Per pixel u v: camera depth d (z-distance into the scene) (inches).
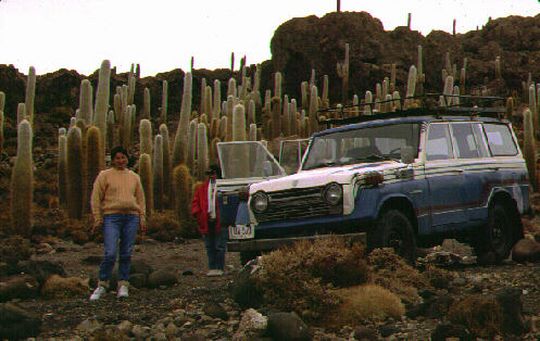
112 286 377.7
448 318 267.7
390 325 273.7
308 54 2078.0
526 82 2159.2
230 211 462.9
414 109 426.3
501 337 253.4
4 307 276.5
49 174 1049.5
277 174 487.8
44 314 313.6
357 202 363.6
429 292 323.0
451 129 427.2
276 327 258.1
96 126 785.6
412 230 381.7
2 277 373.4
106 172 356.8
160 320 291.7
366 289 292.4
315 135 430.9
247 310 278.7
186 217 694.5
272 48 2164.1
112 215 352.8
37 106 1803.6
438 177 406.3
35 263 391.2
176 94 2001.7
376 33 2079.2
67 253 562.3
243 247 381.1
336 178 365.7
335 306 286.7
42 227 666.2
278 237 379.2
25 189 644.7
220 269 438.0
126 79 2014.0
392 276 334.6
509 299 264.1
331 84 2048.5
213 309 295.9
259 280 304.2
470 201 425.1
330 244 333.7
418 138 405.4
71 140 729.0
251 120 1175.0
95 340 263.4
